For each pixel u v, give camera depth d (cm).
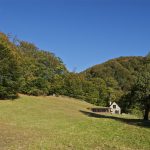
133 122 4681
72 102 9144
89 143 2622
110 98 12312
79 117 5662
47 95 9331
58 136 2997
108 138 2980
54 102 8081
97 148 2394
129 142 2770
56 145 2452
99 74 15962
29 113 5500
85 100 11562
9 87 6850
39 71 9044
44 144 2462
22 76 7656
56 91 9762
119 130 3581
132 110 8400
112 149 2384
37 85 8625
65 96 10275
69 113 6284
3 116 4734
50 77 9656
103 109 9125
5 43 7044
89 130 3578
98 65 17325
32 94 8469
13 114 5122
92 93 11744
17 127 3603
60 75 10419
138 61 17012
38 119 4778
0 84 6750
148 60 5997
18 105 6281
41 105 6919
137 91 5297
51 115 5581
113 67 16488
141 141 2834
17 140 2598
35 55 10369
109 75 15850
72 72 11531
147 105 5388
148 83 5225
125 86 14600
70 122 4541
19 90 7462
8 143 2431
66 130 3559
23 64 8169
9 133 3002
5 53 6881
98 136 3102
